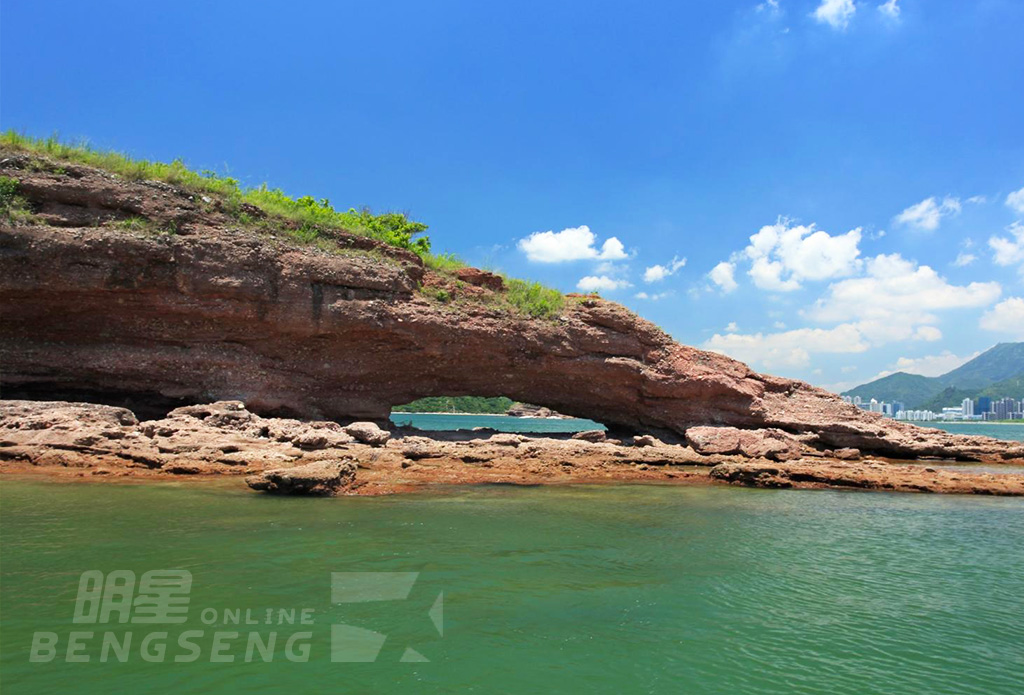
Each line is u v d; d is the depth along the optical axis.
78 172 20.86
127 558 9.12
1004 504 18.75
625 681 6.32
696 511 15.51
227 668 6.07
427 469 18.88
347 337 23.73
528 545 11.21
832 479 21.38
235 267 21.59
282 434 18.94
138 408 22.33
